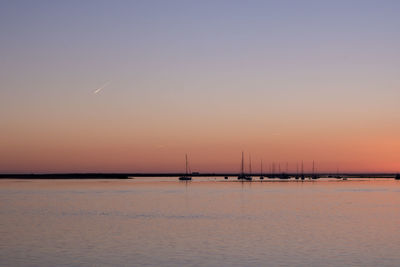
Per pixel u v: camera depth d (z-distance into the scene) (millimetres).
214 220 60969
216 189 148000
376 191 135500
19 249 41156
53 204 86812
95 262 36125
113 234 49281
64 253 39438
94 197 106938
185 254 38875
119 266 34844
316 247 41594
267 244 43125
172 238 46562
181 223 58000
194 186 175000
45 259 37188
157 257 37750
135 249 41062
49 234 49406
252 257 37625
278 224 56688
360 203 88562
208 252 39656
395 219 61750
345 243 43500
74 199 100125
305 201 93688
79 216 66375
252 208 77938
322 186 175125
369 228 53062
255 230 51656
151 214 68688
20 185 187875
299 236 47500
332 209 75812
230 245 42719
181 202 91438
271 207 79812
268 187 164250
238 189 147750
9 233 50188
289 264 35281
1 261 36531
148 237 47250
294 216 65438
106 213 70375
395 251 39812
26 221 60656
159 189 148625
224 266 34688
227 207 79938
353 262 35844
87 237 47406
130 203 89000
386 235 47969
